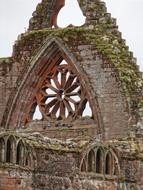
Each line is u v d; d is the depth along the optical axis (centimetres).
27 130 7838
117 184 6781
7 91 7938
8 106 7912
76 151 6456
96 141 6881
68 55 7656
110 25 7719
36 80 7856
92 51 7544
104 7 7794
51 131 7719
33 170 6038
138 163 6975
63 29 7731
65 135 7631
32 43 7875
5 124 7900
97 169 6638
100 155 6675
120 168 6825
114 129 7344
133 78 7419
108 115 7400
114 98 7381
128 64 7538
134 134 7206
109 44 7550
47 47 7781
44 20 8006
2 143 5775
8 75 7950
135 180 6925
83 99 7588
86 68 7569
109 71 7438
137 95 7331
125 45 7719
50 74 7850
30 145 6050
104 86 7456
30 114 7894
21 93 7888
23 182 5922
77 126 7581
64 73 7750
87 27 7731
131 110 7275
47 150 6203
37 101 7869
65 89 7725
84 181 6494
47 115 7794
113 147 6819
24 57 7900
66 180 6328
